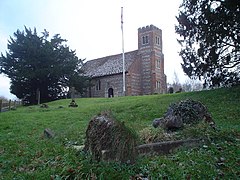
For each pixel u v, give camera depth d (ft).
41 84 143.54
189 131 26.53
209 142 24.53
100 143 19.62
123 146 18.95
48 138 34.24
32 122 53.21
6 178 17.67
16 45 136.77
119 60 190.49
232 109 50.67
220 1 63.05
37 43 139.74
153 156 21.56
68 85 149.28
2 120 56.18
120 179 16.58
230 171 17.89
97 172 17.08
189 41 71.97
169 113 31.94
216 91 70.23
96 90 186.19
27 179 17.20
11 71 137.90
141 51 187.21
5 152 25.95
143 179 16.76
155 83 180.86
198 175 17.13
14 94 146.20
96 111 67.62
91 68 200.13
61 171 17.35
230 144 24.04
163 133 27.22
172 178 16.79
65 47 151.43
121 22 157.38
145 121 48.37
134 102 76.13
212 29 64.49
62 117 59.72
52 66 140.56
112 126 19.66
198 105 31.53
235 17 60.90
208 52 67.72
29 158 22.39
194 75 73.05
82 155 20.45
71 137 33.68
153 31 184.96
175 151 22.81
